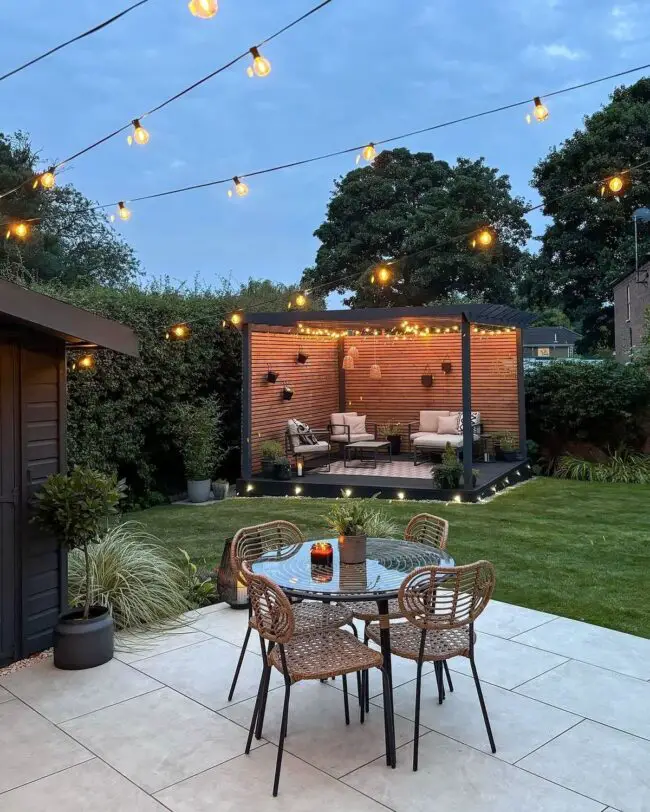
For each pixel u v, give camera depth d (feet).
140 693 13.35
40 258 52.08
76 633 14.44
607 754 10.96
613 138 63.05
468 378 33.12
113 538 19.12
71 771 10.61
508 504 32.32
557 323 111.45
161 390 33.91
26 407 15.30
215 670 14.39
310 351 44.96
